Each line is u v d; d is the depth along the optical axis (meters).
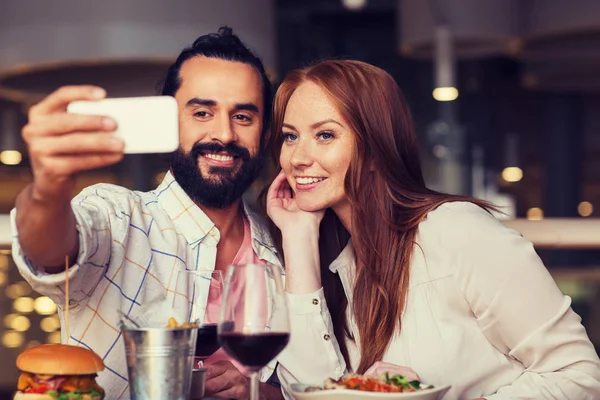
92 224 1.85
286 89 2.07
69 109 1.35
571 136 13.71
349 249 2.09
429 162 12.05
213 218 2.23
